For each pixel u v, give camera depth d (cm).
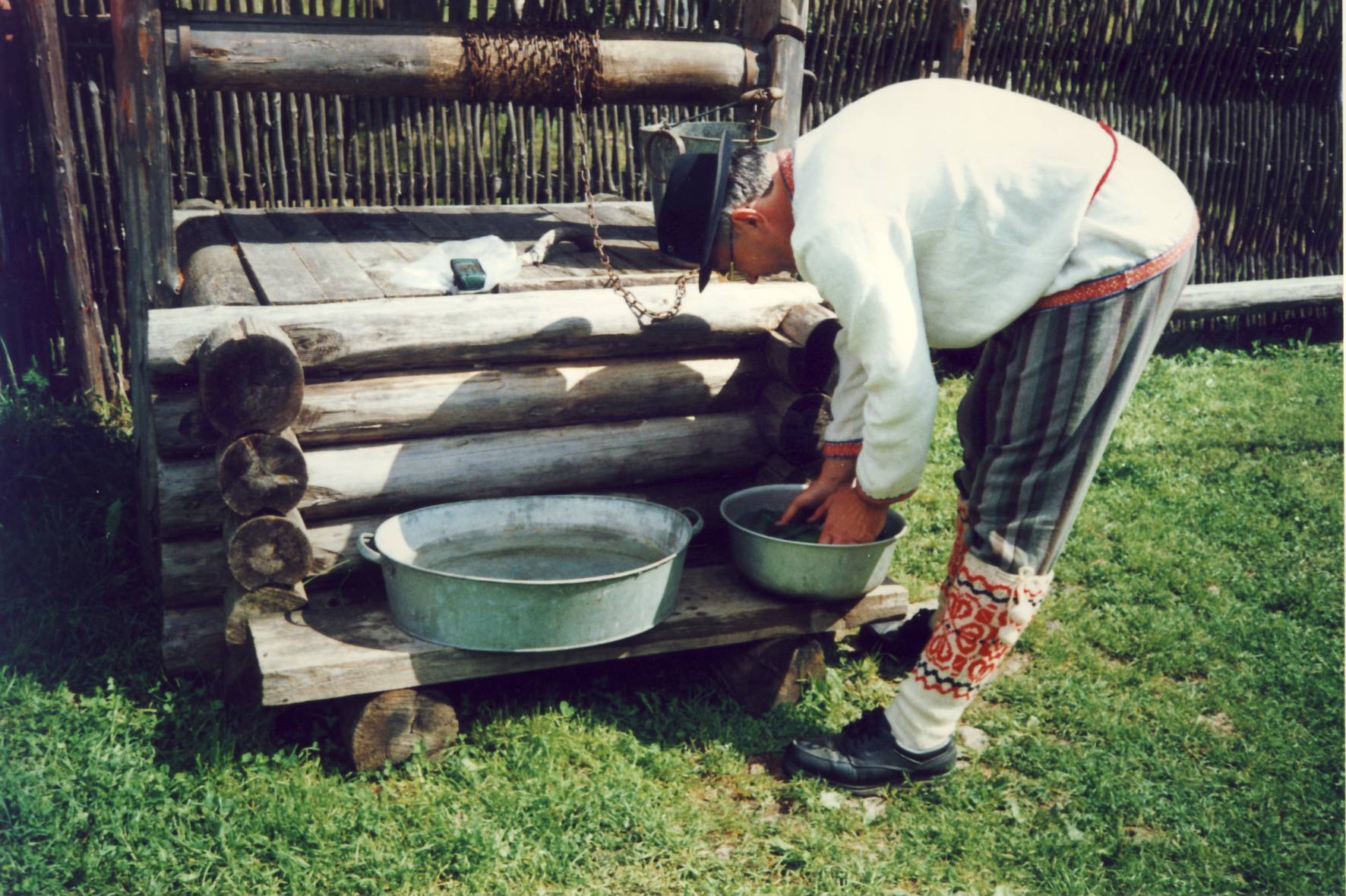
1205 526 461
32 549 389
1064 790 305
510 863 267
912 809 295
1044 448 269
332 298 330
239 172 511
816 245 254
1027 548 276
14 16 472
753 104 378
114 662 338
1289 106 736
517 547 329
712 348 362
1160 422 579
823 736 307
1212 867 277
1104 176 257
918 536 441
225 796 282
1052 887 270
